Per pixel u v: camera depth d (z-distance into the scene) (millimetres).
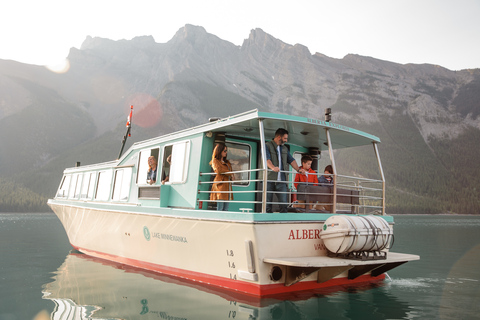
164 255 8195
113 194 10828
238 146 8680
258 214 5945
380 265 7484
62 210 13312
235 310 5711
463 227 51219
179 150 8523
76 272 9336
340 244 6176
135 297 6656
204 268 7094
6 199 136000
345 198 7469
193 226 7266
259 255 5953
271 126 7566
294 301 6277
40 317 5645
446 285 8500
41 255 13070
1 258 12289
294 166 7594
